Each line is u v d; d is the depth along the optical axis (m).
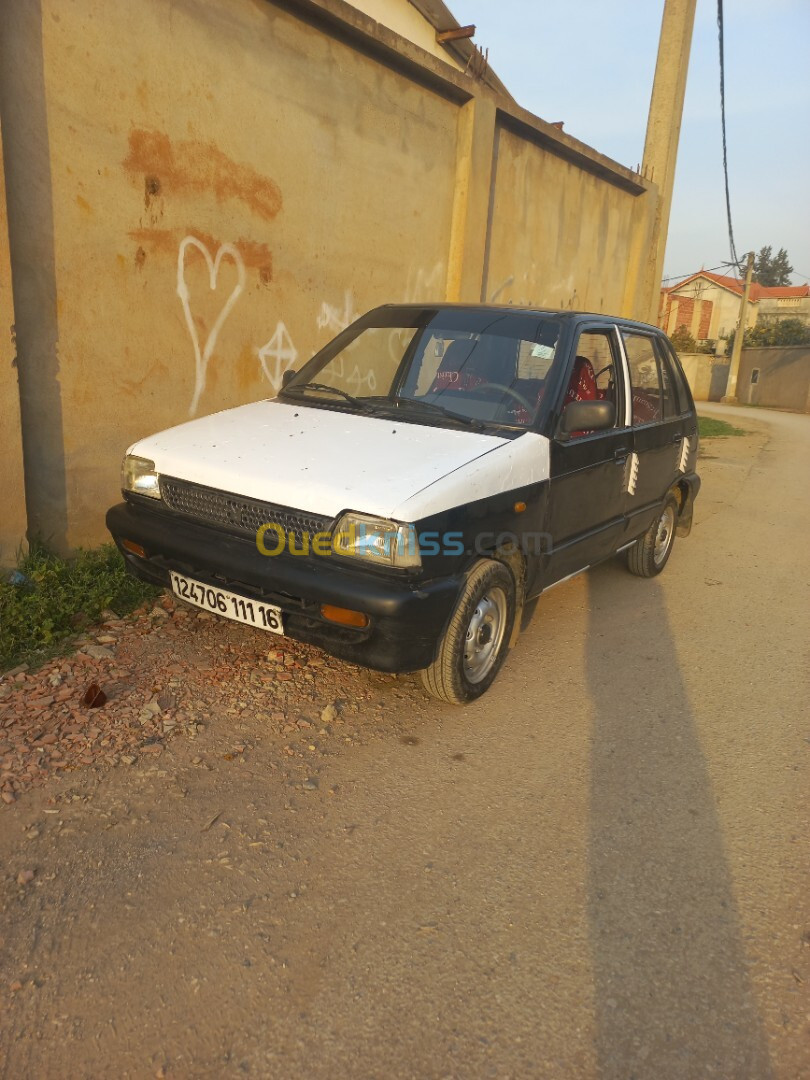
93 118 4.38
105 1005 1.97
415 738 3.32
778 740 3.54
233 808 2.76
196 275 5.18
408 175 7.03
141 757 2.98
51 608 3.89
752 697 3.96
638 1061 1.92
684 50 12.02
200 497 3.36
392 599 2.91
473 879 2.51
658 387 5.36
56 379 4.46
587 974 2.17
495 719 3.55
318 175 6.04
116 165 4.54
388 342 4.37
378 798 2.89
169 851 2.52
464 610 3.33
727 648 4.58
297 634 3.18
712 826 2.87
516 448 3.55
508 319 4.30
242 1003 2.00
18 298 4.20
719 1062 1.93
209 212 5.18
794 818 2.96
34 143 4.12
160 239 4.89
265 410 4.07
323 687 3.64
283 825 2.70
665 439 5.31
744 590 5.71
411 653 3.07
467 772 3.11
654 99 12.26
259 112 5.41
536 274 9.73
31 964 2.06
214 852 2.53
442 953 2.21
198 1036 1.90
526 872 2.56
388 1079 1.83
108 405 4.77
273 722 3.32
